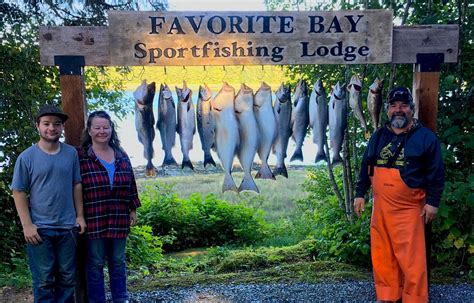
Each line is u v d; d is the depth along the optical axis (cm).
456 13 441
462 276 403
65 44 322
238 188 353
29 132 497
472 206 395
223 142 344
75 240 300
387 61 336
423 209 304
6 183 499
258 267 465
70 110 326
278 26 330
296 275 420
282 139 353
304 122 353
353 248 441
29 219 284
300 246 516
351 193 502
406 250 304
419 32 337
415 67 347
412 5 452
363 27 333
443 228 404
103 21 523
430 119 344
